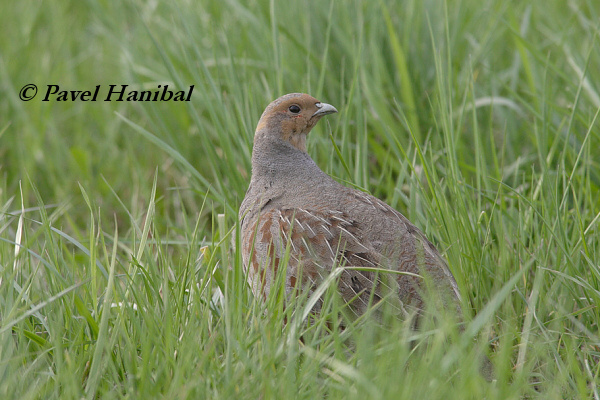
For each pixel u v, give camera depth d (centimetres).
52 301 766
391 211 877
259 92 1216
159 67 1428
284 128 941
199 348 704
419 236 864
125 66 1447
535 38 1365
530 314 738
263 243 860
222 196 1110
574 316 874
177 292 787
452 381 679
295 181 920
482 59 1334
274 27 1139
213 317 825
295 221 849
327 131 1153
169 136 1251
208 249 868
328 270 812
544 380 748
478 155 977
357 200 873
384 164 1088
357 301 800
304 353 725
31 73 1509
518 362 728
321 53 1297
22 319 705
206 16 1467
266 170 940
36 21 1689
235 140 1105
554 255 919
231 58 1151
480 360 699
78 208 1284
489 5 1422
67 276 845
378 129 1158
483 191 1041
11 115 1420
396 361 624
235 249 787
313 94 1239
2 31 1620
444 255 912
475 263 888
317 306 806
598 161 1149
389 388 603
